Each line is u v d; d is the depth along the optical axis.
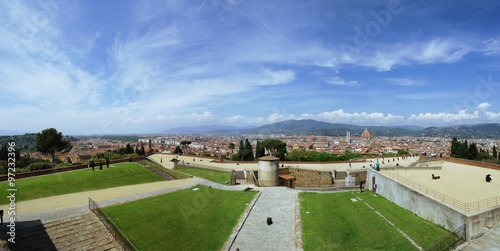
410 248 17.98
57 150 52.94
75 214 21.66
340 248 19.38
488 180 30.44
